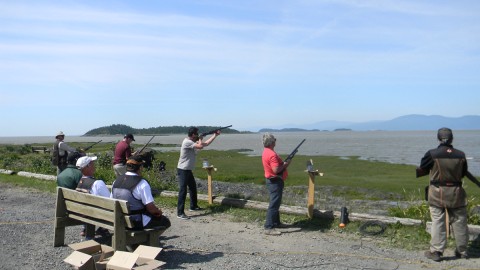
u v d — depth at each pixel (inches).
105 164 713.0
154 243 246.8
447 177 240.5
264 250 269.6
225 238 299.3
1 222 345.1
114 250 233.5
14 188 542.9
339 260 247.3
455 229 245.9
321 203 534.0
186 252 266.4
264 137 317.4
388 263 240.7
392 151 1982.0
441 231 243.9
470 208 307.1
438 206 242.8
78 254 226.8
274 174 312.3
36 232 314.0
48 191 514.9
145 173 546.3
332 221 328.5
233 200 392.8
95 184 267.7
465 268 230.1
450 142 246.8
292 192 671.1
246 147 2687.0
